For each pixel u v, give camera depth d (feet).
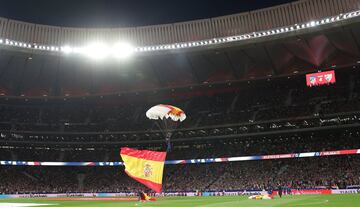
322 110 217.15
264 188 202.39
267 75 230.07
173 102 267.18
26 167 255.91
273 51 215.10
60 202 155.84
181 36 215.92
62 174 255.29
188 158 242.37
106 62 236.43
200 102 261.44
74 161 251.19
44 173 254.06
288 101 237.66
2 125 248.93
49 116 265.75
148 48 220.23
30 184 240.53
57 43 217.56
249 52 218.18
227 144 247.91
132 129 250.98
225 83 239.09
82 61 232.94
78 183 248.32
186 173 240.12
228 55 222.48
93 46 220.23
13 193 225.97
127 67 242.17
